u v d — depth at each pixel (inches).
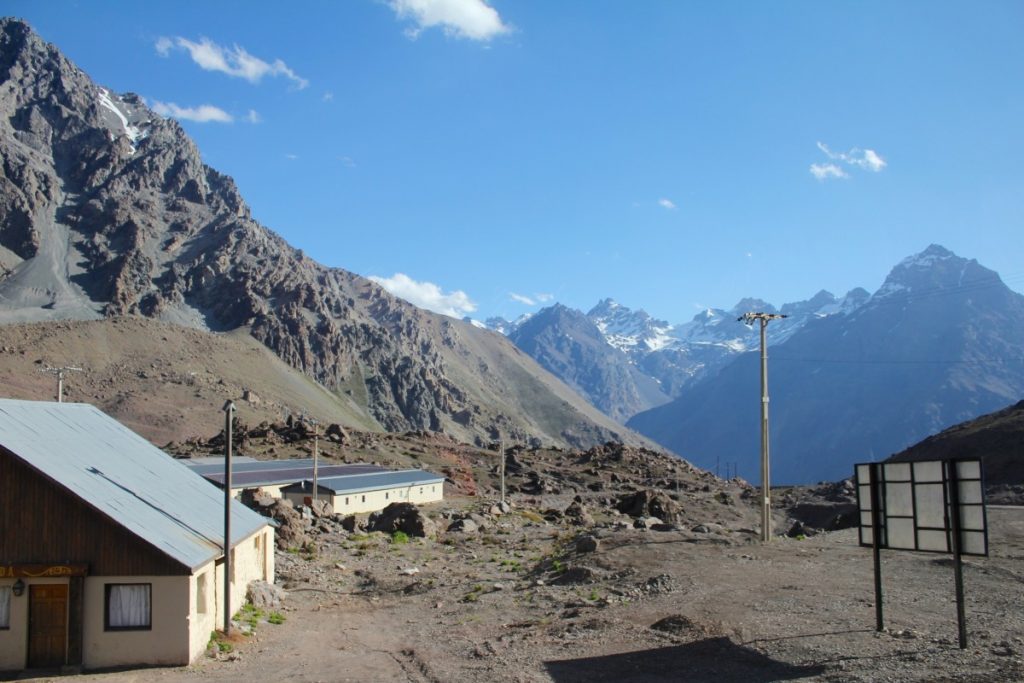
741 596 1256.2
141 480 1326.3
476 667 988.6
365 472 4318.4
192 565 1079.0
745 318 1977.1
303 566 1974.7
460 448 7377.0
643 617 1171.3
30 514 1069.8
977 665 783.7
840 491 4355.3
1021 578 1270.9
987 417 4234.7
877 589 975.0
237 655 1125.7
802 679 799.1
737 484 6333.7
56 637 1061.1
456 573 1914.4
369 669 1027.9
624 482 5974.4
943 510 900.0
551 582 1632.6
